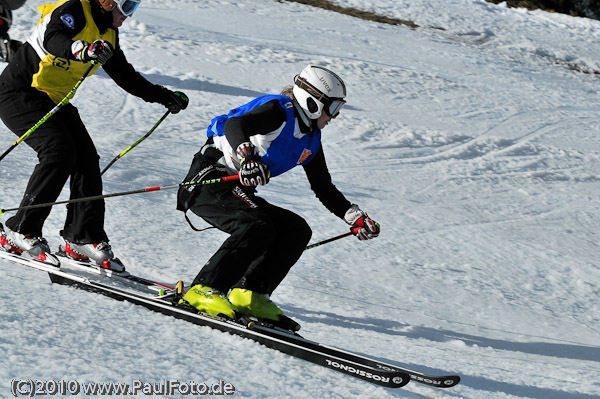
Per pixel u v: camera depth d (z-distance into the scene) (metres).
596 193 25.25
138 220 13.60
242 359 6.61
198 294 7.76
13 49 8.89
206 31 37.75
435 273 14.59
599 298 15.25
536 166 27.20
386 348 8.99
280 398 5.75
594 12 67.00
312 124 7.92
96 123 21.98
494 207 21.66
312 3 51.19
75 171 9.30
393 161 24.69
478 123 31.62
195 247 12.81
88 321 6.69
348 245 15.20
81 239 9.38
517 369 9.23
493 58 47.00
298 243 8.17
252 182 7.12
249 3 47.31
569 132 33.09
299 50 37.28
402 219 18.47
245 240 7.71
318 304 11.05
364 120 28.20
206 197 7.93
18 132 8.92
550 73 46.66
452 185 23.28
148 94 9.61
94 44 8.02
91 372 5.37
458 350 9.95
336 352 7.20
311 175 8.56
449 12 55.66
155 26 36.09
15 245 9.01
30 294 7.25
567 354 11.19
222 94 27.77
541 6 65.62
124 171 17.09
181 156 20.16
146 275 10.76
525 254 17.41
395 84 34.81
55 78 8.85
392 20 51.34
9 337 5.71
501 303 13.60
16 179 14.10
